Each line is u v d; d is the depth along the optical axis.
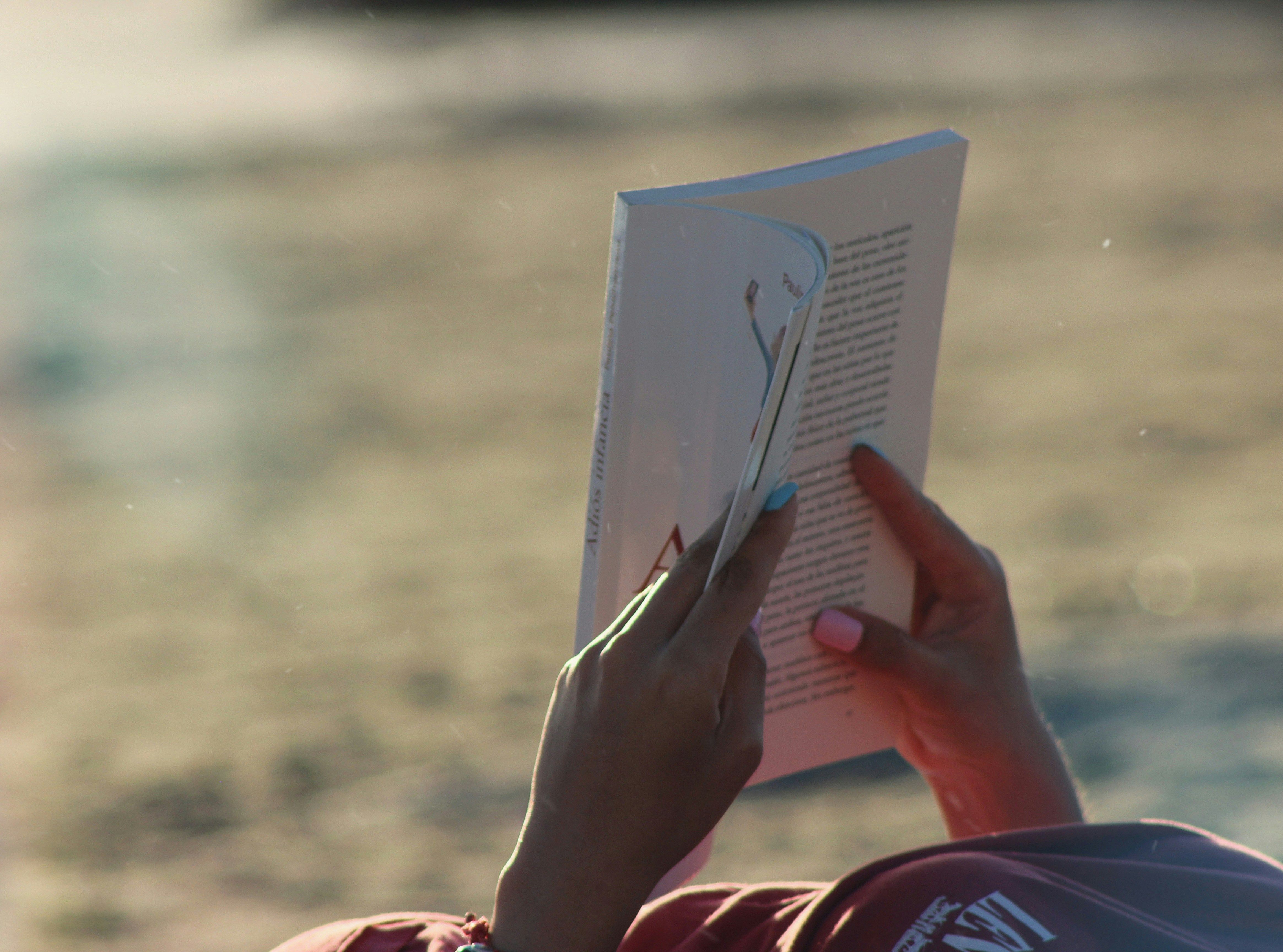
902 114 28.09
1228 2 38.22
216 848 5.65
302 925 4.88
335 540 10.49
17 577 9.77
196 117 30.56
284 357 15.90
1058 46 34.41
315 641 8.42
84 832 5.82
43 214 22.88
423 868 5.28
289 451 12.91
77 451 13.00
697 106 29.78
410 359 15.73
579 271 19.25
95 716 7.34
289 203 23.41
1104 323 15.84
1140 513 10.34
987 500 10.89
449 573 9.67
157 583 9.64
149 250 20.64
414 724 6.95
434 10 44.09
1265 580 8.36
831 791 5.55
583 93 31.44
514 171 25.09
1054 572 8.95
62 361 15.77
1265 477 11.03
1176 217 20.03
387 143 27.55
